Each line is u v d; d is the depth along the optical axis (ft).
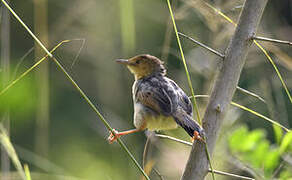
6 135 23.53
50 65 52.31
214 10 26.16
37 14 30.35
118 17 50.85
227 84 21.94
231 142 24.70
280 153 23.61
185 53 40.47
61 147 51.98
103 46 51.01
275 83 38.96
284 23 45.57
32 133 46.96
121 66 51.13
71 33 50.85
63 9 50.80
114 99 51.24
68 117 53.52
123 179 47.88
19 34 52.85
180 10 29.32
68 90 53.93
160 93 28.86
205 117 22.11
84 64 53.16
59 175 33.45
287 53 43.09
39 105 31.83
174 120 28.60
